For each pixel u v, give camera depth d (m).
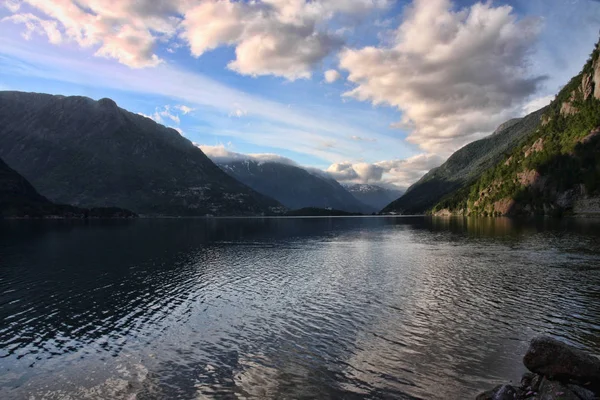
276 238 120.00
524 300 35.56
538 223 154.62
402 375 20.64
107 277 51.38
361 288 42.41
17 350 25.92
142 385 20.41
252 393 19.14
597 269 50.88
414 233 133.62
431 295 38.38
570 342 24.91
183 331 29.12
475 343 25.05
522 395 16.83
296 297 39.00
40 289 44.25
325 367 21.91
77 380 21.27
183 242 104.75
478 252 72.19
